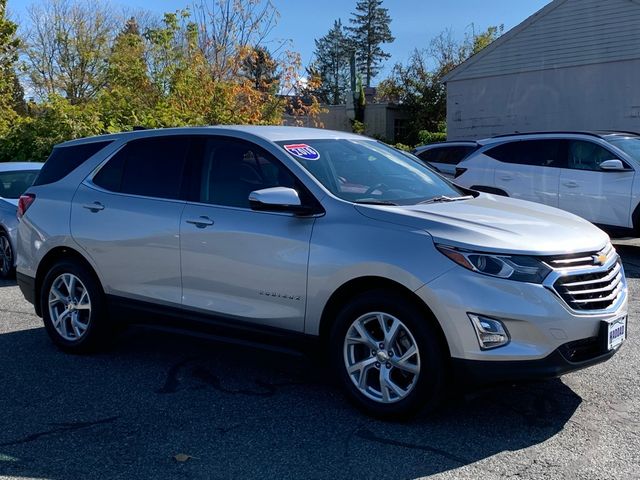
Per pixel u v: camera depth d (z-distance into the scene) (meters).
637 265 9.27
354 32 74.12
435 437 3.95
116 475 3.54
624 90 18.17
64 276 5.70
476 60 21.50
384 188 4.79
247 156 4.89
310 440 3.93
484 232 3.93
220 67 19.95
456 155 12.30
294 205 4.32
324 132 5.40
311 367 5.26
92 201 5.53
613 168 9.51
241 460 3.70
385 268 3.99
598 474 3.47
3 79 21.94
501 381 3.79
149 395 4.69
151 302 5.16
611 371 4.98
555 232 4.11
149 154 5.41
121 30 40.19
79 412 4.39
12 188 9.40
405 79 33.41
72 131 14.65
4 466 3.65
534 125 20.34
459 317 3.78
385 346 4.10
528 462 3.62
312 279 4.30
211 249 4.77
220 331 4.84
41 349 5.82
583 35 18.83
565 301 3.79
